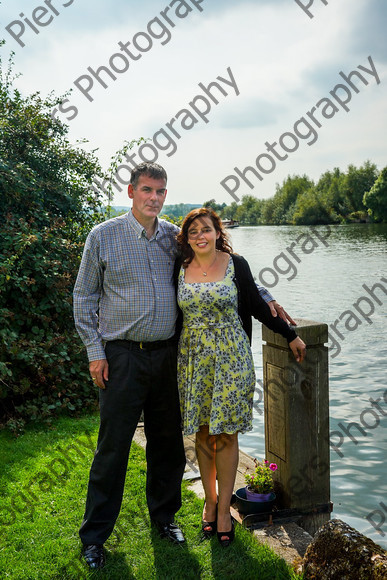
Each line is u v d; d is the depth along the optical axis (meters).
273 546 2.53
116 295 2.46
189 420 2.45
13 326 4.82
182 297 2.47
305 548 2.52
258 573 2.29
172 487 2.66
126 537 2.60
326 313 11.95
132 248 2.46
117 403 2.43
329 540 2.18
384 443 5.04
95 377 2.47
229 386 2.45
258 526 2.70
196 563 2.38
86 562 2.38
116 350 2.46
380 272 19.78
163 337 2.50
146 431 2.66
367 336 9.49
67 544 2.52
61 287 5.00
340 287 16.27
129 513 2.83
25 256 4.92
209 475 2.64
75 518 2.78
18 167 5.43
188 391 2.47
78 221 6.40
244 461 3.53
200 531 2.65
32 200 5.62
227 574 2.31
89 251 2.48
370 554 2.02
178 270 2.55
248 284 2.55
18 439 4.07
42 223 5.77
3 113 6.02
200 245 2.43
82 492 3.11
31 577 2.28
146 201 2.44
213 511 2.67
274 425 2.86
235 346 2.47
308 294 14.95
